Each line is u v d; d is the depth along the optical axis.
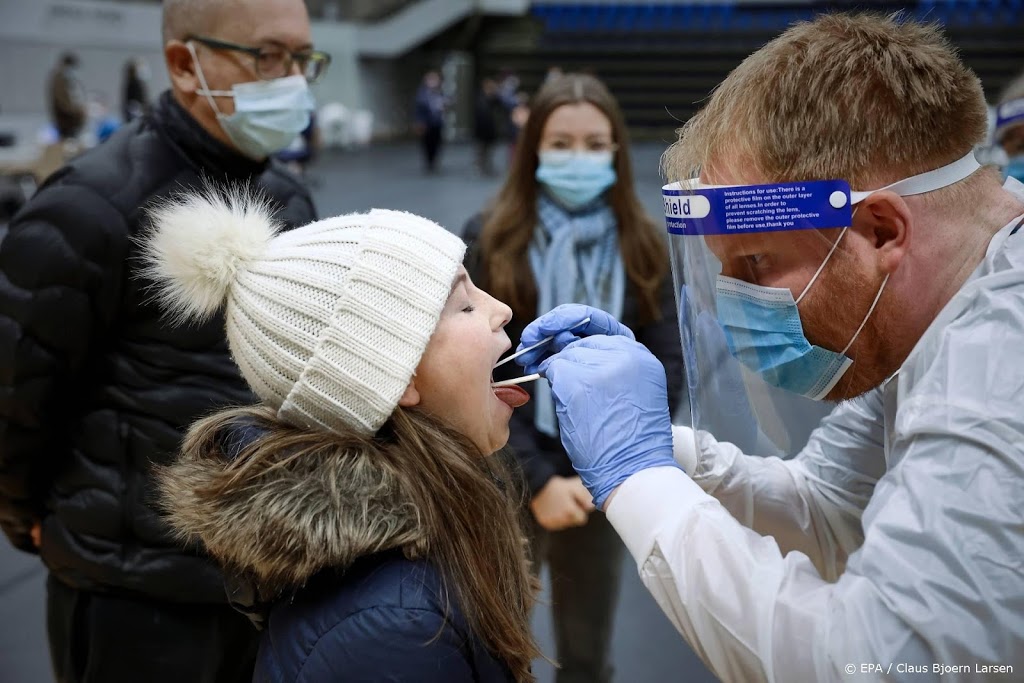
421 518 0.93
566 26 21.86
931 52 0.93
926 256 0.94
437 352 1.01
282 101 1.68
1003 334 0.84
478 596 0.97
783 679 0.83
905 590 0.78
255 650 1.61
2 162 7.88
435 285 1.00
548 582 2.23
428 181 12.45
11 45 12.72
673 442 1.15
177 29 1.64
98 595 1.57
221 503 0.94
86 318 1.48
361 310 0.96
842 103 0.91
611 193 2.17
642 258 2.14
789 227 0.94
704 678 2.50
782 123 0.92
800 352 1.01
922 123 0.90
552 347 1.23
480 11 20.80
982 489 0.78
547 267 2.11
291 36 1.68
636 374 1.06
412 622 0.89
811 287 0.97
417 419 1.00
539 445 2.04
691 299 1.06
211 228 1.01
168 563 1.50
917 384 0.89
